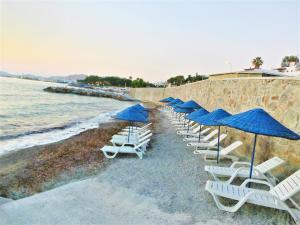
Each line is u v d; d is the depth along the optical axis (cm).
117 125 1605
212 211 411
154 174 599
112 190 491
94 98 5800
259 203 379
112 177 568
